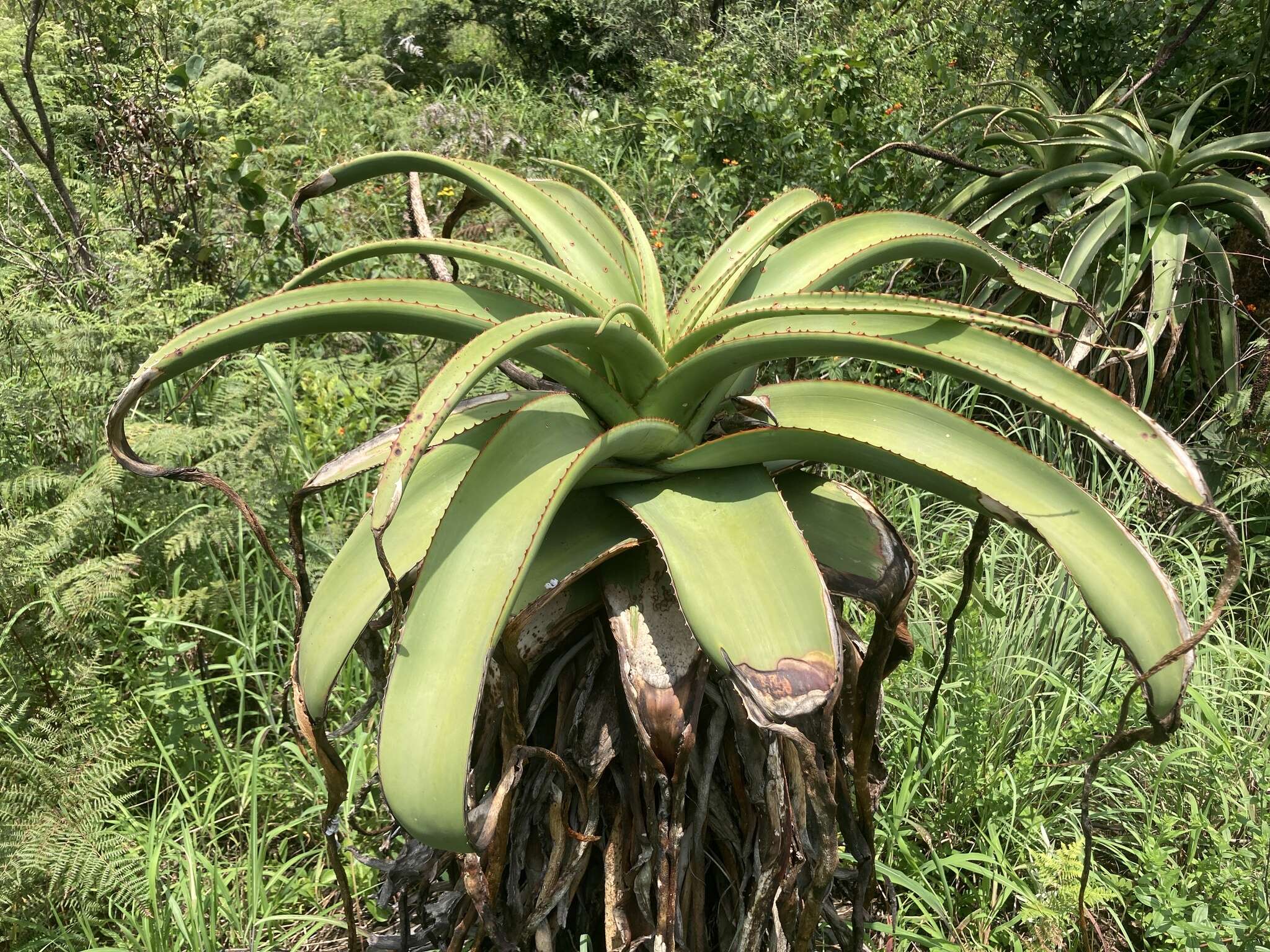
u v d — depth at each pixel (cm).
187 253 423
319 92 774
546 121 814
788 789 162
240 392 347
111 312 350
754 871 177
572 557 150
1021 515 135
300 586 152
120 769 229
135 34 446
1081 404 137
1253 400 361
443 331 143
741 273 162
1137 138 405
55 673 265
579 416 154
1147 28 489
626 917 170
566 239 171
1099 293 396
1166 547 322
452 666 125
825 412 153
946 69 550
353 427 361
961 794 238
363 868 232
